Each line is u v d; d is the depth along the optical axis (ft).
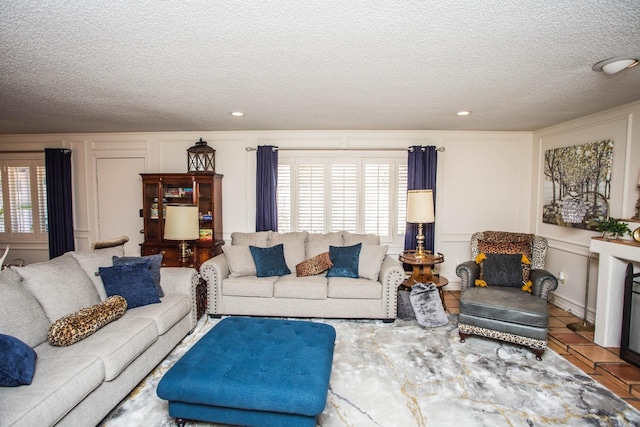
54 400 4.72
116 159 14.94
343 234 12.84
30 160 15.17
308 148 14.28
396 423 5.98
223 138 14.48
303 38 5.64
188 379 5.42
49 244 14.84
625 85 7.85
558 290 12.26
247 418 5.43
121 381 6.37
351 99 9.35
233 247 11.75
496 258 10.72
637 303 7.97
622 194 9.54
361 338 9.55
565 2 4.49
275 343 6.73
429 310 10.51
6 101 9.53
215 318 11.02
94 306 7.07
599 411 6.35
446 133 14.15
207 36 5.58
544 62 6.59
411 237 13.93
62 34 5.49
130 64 6.79
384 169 14.30
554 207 12.48
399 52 6.18
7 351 4.91
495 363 8.15
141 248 14.10
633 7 4.58
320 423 5.96
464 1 4.50
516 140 14.14
